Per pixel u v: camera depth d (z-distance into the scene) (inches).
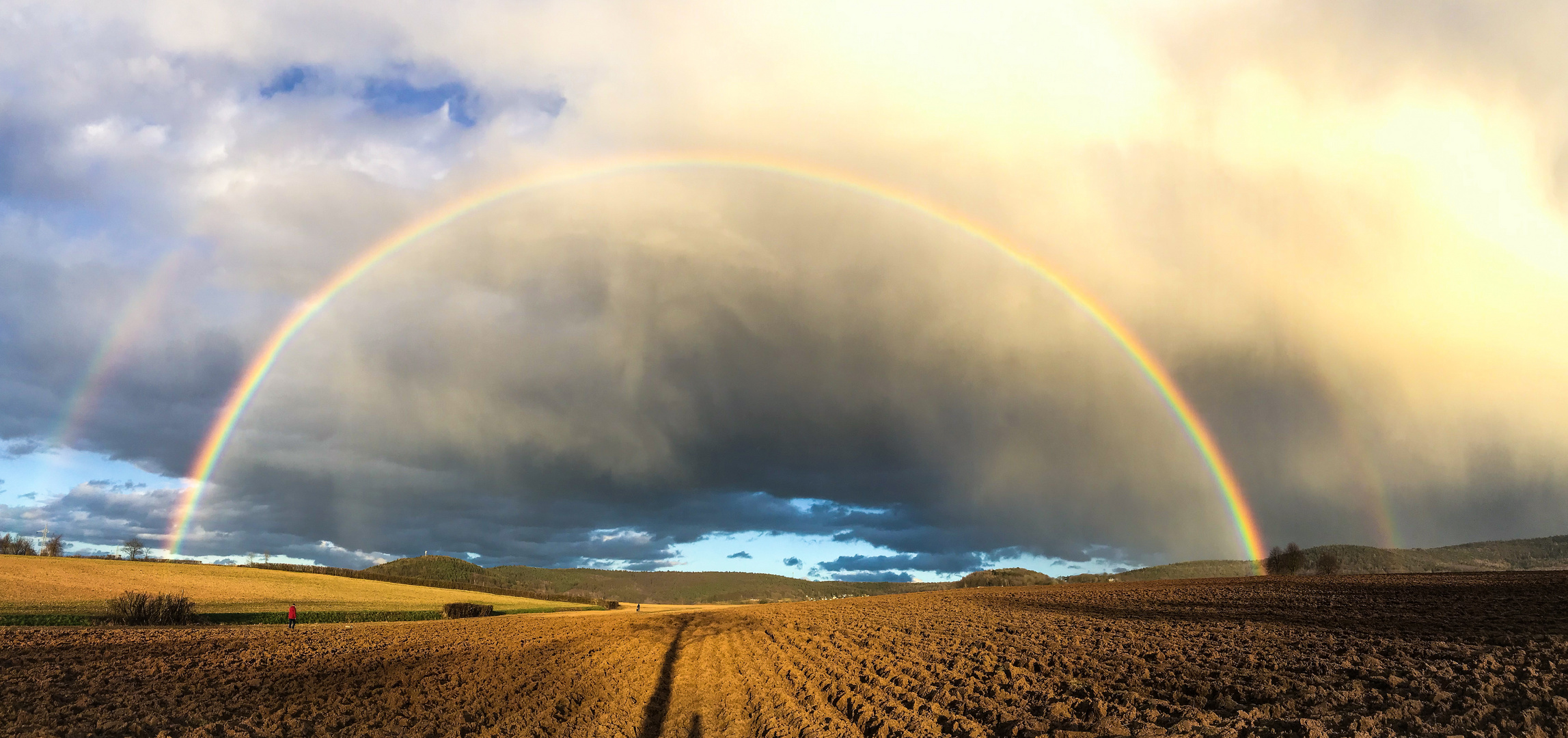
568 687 1221.1
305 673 1384.1
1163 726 725.3
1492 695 765.9
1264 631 1541.6
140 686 1229.1
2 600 2881.4
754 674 1320.1
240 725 927.7
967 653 1422.2
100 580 3838.6
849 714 909.8
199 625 2625.5
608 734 876.6
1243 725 691.4
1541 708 697.0
